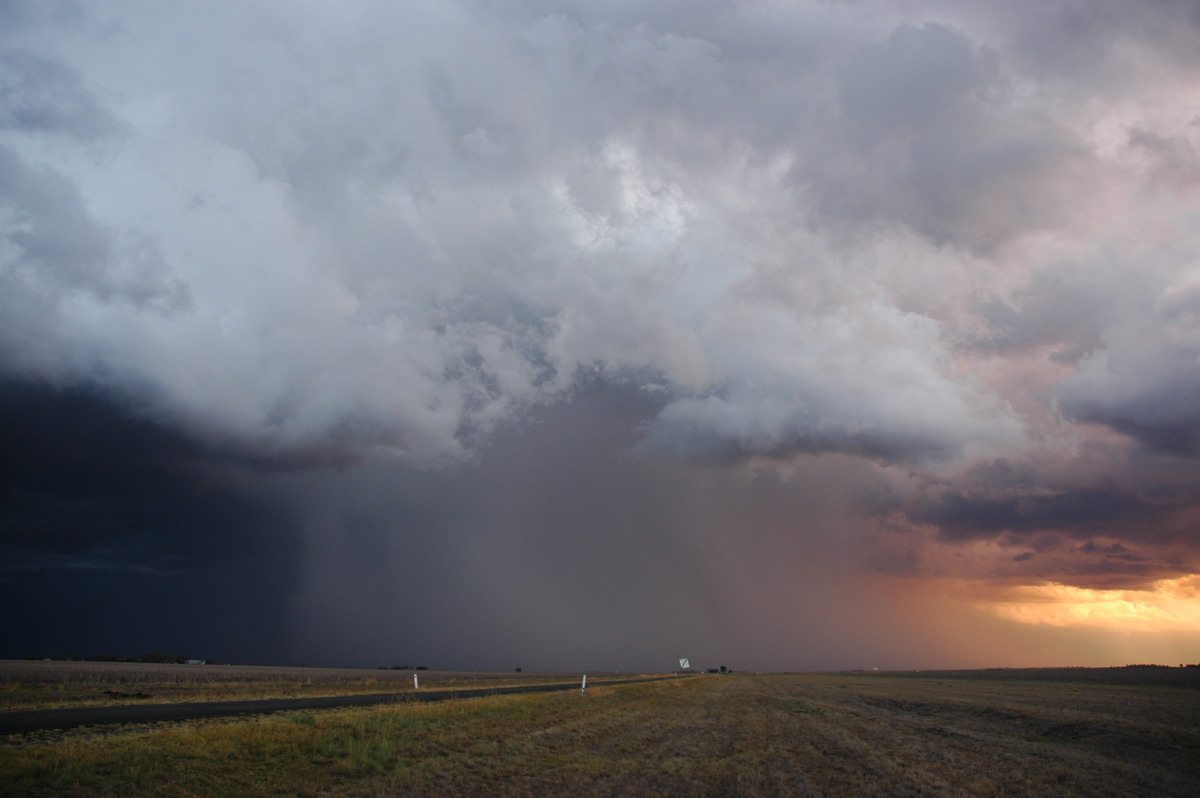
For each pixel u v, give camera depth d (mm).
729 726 34562
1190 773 21828
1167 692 68125
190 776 16766
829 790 17984
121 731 23203
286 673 126812
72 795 14586
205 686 57344
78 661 180500
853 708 50156
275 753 20078
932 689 78938
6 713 28641
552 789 17766
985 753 25406
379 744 22188
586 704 44531
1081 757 24672
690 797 16984
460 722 30016
